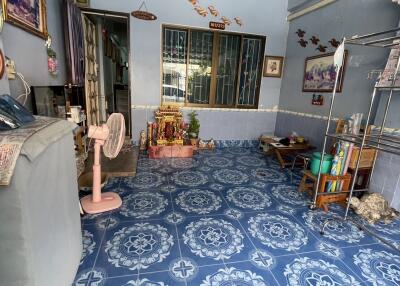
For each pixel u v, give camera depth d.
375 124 2.30
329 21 3.07
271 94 4.25
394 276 1.45
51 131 1.02
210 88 4.03
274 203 2.29
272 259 1.54
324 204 2.20
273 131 4.45
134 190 2.42
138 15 3.10
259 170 3.15
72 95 2.67
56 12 2.57
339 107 2.89
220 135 4.25
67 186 1.20
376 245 1.73
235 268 1.45
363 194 2.35
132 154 3.40
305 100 3.56
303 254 1.60
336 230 1.89
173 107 3.74
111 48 5.96
